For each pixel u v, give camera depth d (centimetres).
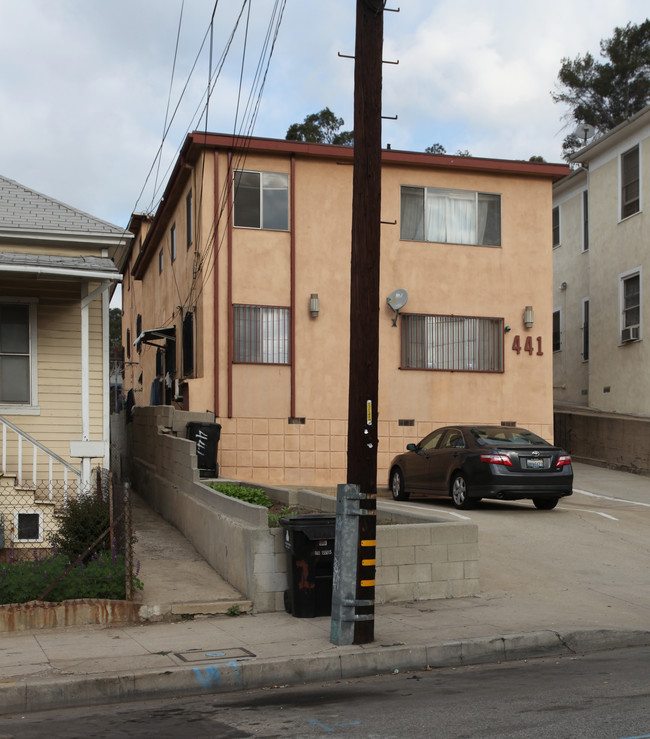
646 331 2406
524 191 2192
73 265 1183
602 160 2659
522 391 2141
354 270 816
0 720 625
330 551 902
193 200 2058
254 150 1988
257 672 712
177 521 1338
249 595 936
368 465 798
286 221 2012
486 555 1184
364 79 827
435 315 2098
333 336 2017
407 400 2062
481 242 2155
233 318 1958
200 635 823
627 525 1422
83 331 1184
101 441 1231
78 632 842
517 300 2159
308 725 585
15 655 750
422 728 566
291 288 1995
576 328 2866
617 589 1027
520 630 827
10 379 1275
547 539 1291
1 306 1279
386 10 841
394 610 925
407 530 978
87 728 595
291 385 1981
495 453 1488
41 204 1308
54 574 897
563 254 2967
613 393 2567
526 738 535
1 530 1083
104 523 1013
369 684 711
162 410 1625
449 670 755
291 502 1311
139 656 742
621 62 4225
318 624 867
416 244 2102
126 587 900
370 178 820
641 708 597
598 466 2372
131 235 1261
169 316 2466
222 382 1945
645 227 2425
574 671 729
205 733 573
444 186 2138
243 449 1944
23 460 1257
